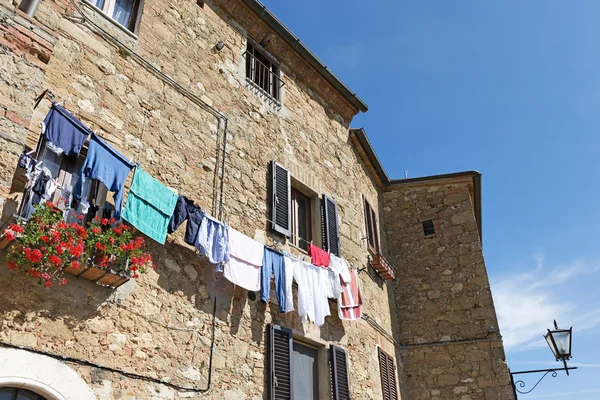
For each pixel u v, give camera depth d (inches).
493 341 462.9
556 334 372.2
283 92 414.0
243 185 335.0
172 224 263.7
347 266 392.2
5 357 191.0
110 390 218.4
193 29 348.8
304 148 412.8
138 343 236.8
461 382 457.1
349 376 357.7
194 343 261.3
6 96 196.2
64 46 259.4
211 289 282.8
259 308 306.3
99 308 227.6
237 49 382.6
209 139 323.6
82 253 208.7
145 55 303.6
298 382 321.7
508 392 439.2
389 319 474.6
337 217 416.8
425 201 554.6
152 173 277.3
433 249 525.7
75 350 212.8
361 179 508.4
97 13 286.4
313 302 327.3
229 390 267.6
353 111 495.5
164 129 295.4
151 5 323.0
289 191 369.1
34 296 208.2
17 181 217.2
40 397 199.5
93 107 261.1
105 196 251.0
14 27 207.3
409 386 470.9
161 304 254.4
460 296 492.7
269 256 306.2
